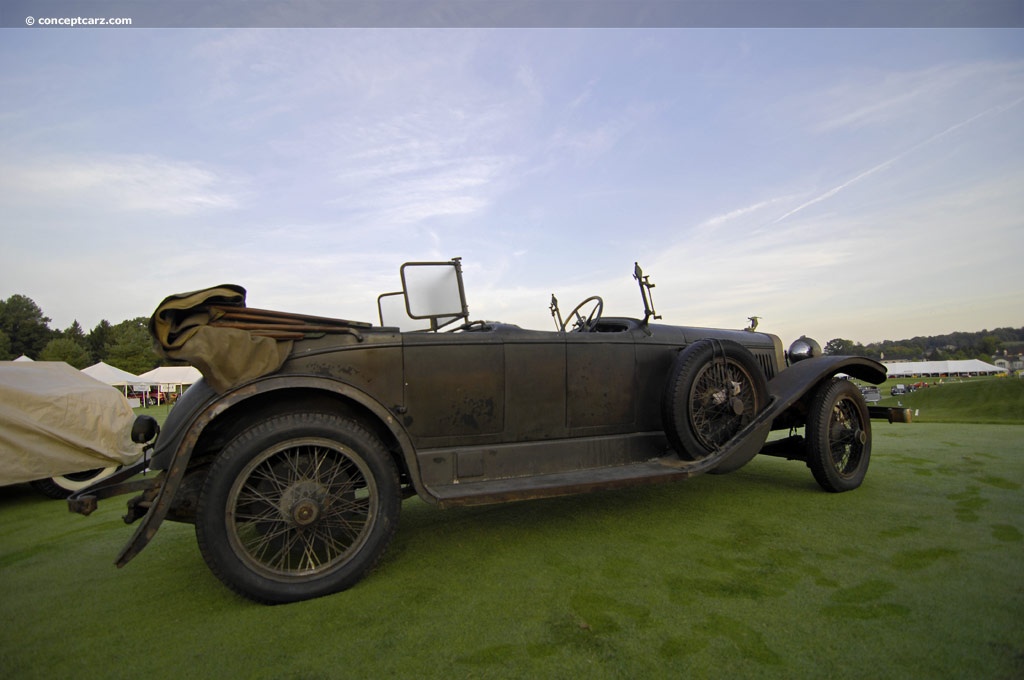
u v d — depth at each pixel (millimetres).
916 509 3184
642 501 3512
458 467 2729
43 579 2551
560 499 3605
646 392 3342
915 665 1576
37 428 4566
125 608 2170
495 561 2518
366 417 2605
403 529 3068
